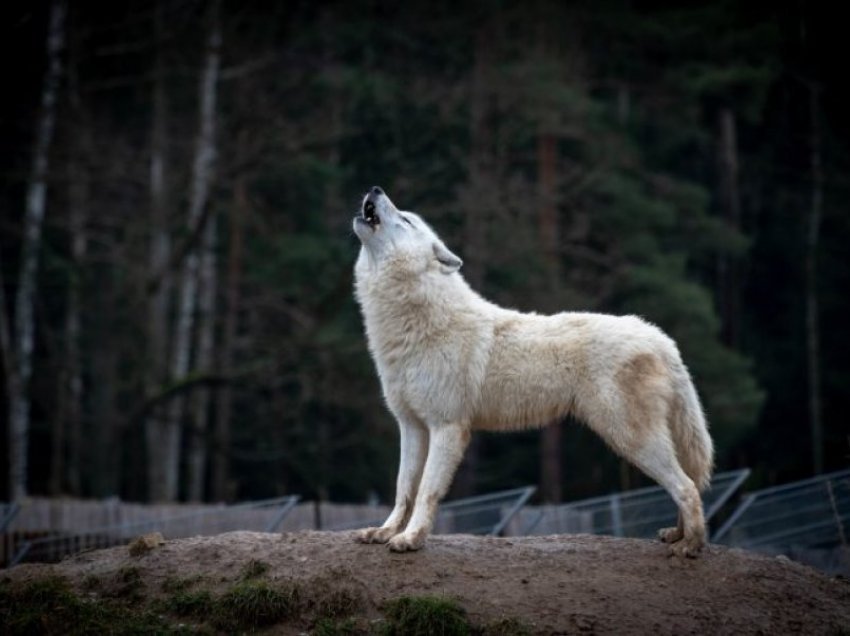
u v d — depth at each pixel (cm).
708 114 10325
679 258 8206
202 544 2077
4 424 6988
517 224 7275
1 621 1858
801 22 8469
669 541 2066
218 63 7175
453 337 2014
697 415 2022
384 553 1947
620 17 9069
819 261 10406
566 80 8100
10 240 7444
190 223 6950
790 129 9912
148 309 6894
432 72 8494
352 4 8500
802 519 3116
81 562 2120
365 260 2138
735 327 9950
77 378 7788
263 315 7888
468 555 1969
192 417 7350
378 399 6391
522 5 8444
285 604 1822
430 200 7569
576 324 2034
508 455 8600
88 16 7500
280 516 3222
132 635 1783
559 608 1786
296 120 7981
